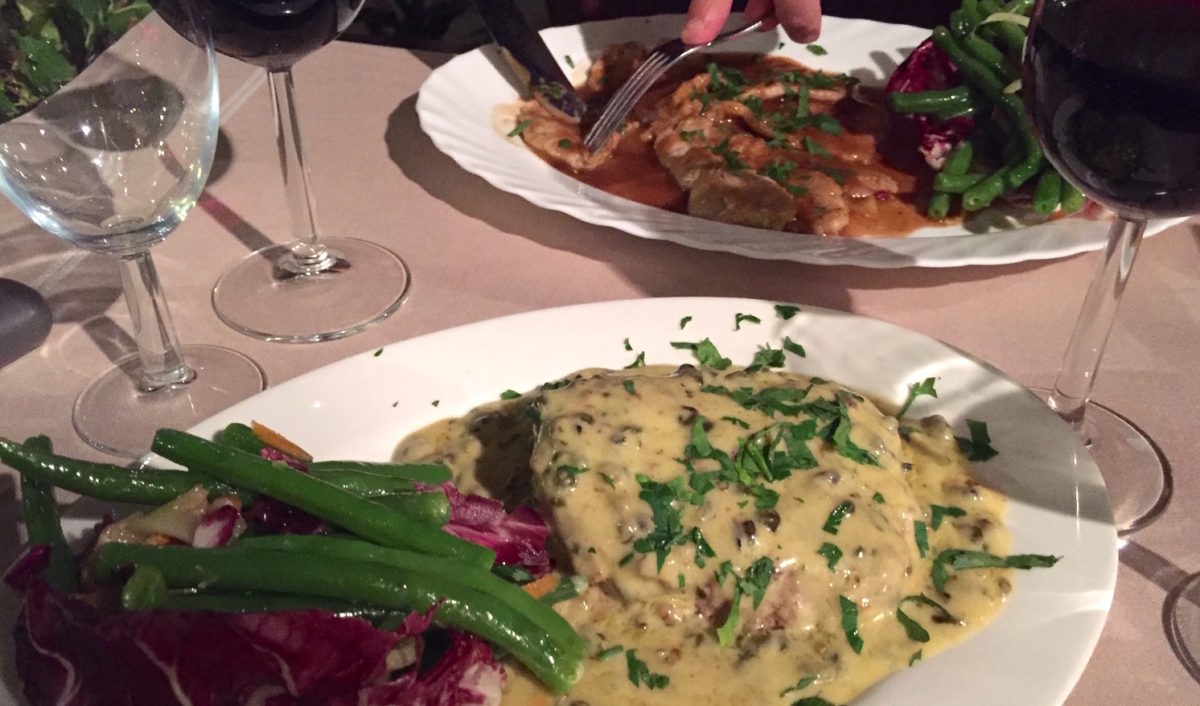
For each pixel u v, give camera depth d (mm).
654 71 427
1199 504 242
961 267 332
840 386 260
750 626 219
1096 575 211
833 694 204
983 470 242
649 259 341
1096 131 201
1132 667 208
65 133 256
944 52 417
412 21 709
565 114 432
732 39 469
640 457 230
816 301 320
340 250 350
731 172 386
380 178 392
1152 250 333
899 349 271
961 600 212
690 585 220
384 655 179
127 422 277
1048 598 207
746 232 333
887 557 219
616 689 210
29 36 247
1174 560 229
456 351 276
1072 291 320
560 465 228
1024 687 189
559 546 232
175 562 192
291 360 302
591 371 276
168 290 336
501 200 376
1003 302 316
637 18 505
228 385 290
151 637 174
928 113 399
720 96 457
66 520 222
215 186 391
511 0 469
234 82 464
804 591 218
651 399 243
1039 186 353
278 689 176
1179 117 187
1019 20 399
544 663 201
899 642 210
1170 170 198
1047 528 223
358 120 431
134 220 264
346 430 258
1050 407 259
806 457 233
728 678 211
